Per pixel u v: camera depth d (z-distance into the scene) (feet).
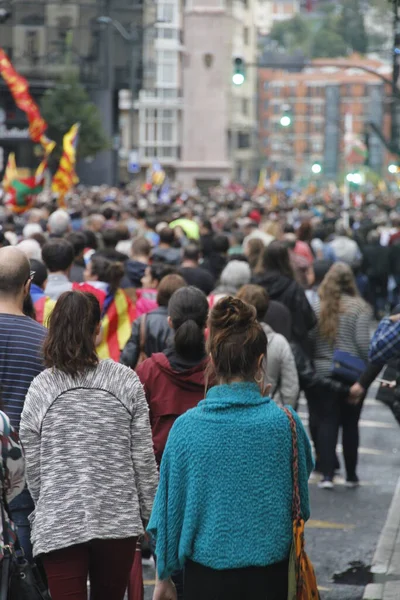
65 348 49.57
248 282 92.32
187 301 62.34
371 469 108.88
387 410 142.10
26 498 55.72
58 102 601.62
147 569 74.64
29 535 55.67
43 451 48.88
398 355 73.41
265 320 87.71
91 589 50.03
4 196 272.51
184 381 61.62
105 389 49.55
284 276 94.99
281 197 628.69
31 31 653.71
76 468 48.47
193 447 42.75
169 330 74.33
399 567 76.79
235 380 43.91
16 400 55.26
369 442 122.11
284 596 43.52
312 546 82.74
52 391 49.32
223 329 43.98
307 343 95.55
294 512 43.01
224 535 42.32
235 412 43.16
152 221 168.96
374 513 92.02
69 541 47.50
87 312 50.08
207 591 42.75
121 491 48.80
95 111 608.60
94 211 222.07
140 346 74.79
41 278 78.07
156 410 61.77
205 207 340.39
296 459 43.37
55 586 48.08
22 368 55.52
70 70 615.16
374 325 211.61
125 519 48.57
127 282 105.19
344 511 92.53
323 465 99.76
